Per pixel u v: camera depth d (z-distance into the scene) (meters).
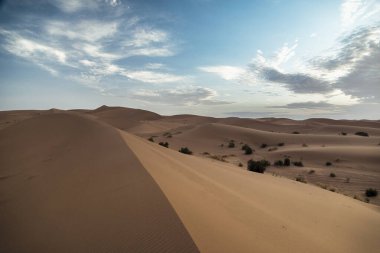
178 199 6.54
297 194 12.45
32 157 18.27
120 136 20.17
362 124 143.50
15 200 9.32
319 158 40.84
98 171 11.07
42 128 29.80
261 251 4.96
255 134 70.50
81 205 7.55
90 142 19.84
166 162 12.98
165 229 5.07
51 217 7.18
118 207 6.65
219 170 16.09
